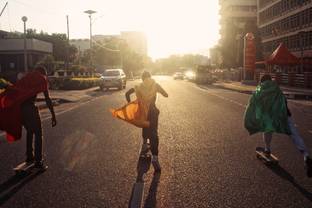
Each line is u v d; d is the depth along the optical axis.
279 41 78.06
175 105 22.92
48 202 6.12
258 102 8.55
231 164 8.45
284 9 75.19
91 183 7.11
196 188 6.76
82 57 111.81
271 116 8.38
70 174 7.75
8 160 9.02
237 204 5.95
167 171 7.90
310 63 56.91
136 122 8.16
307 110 20.67
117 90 40.38
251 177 7.43
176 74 88.12
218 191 6.59
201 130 13.28
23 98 7.99
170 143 10.91
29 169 7.83
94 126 14.46
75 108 21.64
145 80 8.50
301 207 5.82
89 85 44.84
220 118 16.64
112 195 6.43
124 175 7.63
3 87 22.73
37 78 8.17
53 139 11.71
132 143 11.02
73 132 13.04
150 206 5.88
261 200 6.13
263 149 9.74
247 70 52.66
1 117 8.07
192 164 8.46
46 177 7.55
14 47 64.81
